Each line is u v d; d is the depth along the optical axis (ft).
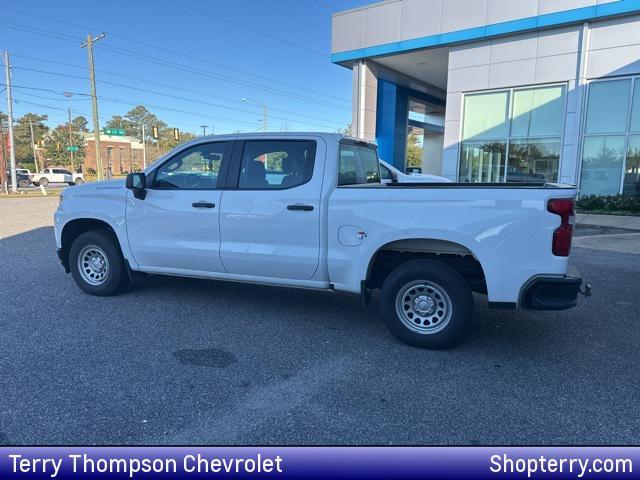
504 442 9.95
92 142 284.82
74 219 19.72
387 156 77.92
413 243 14.98
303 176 16.03
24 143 304.50
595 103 49.47
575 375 13.06
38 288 21.21
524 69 52.65
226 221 16.96
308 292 21.17
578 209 49.83
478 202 13.71
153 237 18.30
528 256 13.39
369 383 12.50
